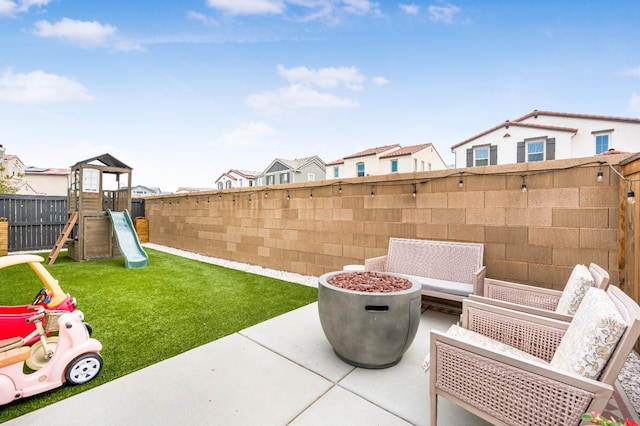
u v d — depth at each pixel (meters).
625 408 2.03
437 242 4.19
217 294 4.64
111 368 2.46
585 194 3.28
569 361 1.49
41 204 9.70
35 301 2.52
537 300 2.88
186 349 2.81
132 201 11.70
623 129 12.59
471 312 2.34
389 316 2.37
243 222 7.40
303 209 6.06
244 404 2.04
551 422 1.36
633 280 2.76
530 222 3.62
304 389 2.21
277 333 3.18
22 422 1.83
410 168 18.11
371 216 5.04
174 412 1.95
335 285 2.65
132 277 5.72
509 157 14.23
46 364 2.19
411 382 2.32
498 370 1.51
